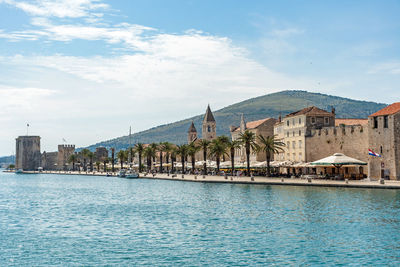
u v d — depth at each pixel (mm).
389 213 48250
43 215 54969
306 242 36156
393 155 88250
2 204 69625
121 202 69000
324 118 118812
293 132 125188
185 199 69375
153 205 62906
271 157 146500
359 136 99188
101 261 31531
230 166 134000
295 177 104312
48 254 33688
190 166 168125
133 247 35438
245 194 72438
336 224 43094
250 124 160750
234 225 43938
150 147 185875
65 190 103062
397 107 91125
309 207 54188
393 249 33719
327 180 91625
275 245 35344
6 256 33219
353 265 29969
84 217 52375
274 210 52812
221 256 32344
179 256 32469
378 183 78125
